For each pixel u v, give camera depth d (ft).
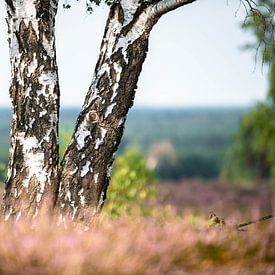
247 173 282.15
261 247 34.32
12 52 41.29
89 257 30.86
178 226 34.91
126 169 69.51
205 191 162.09
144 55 41.19
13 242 31.89
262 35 43.93
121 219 38.19
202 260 32.73
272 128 160.25
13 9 41.09
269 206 139.23
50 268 30.32
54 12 41.42
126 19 40.78
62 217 40.60
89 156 40.86
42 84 41.01
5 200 41.34
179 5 40.32
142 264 31.01
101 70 40.98
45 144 41.09
